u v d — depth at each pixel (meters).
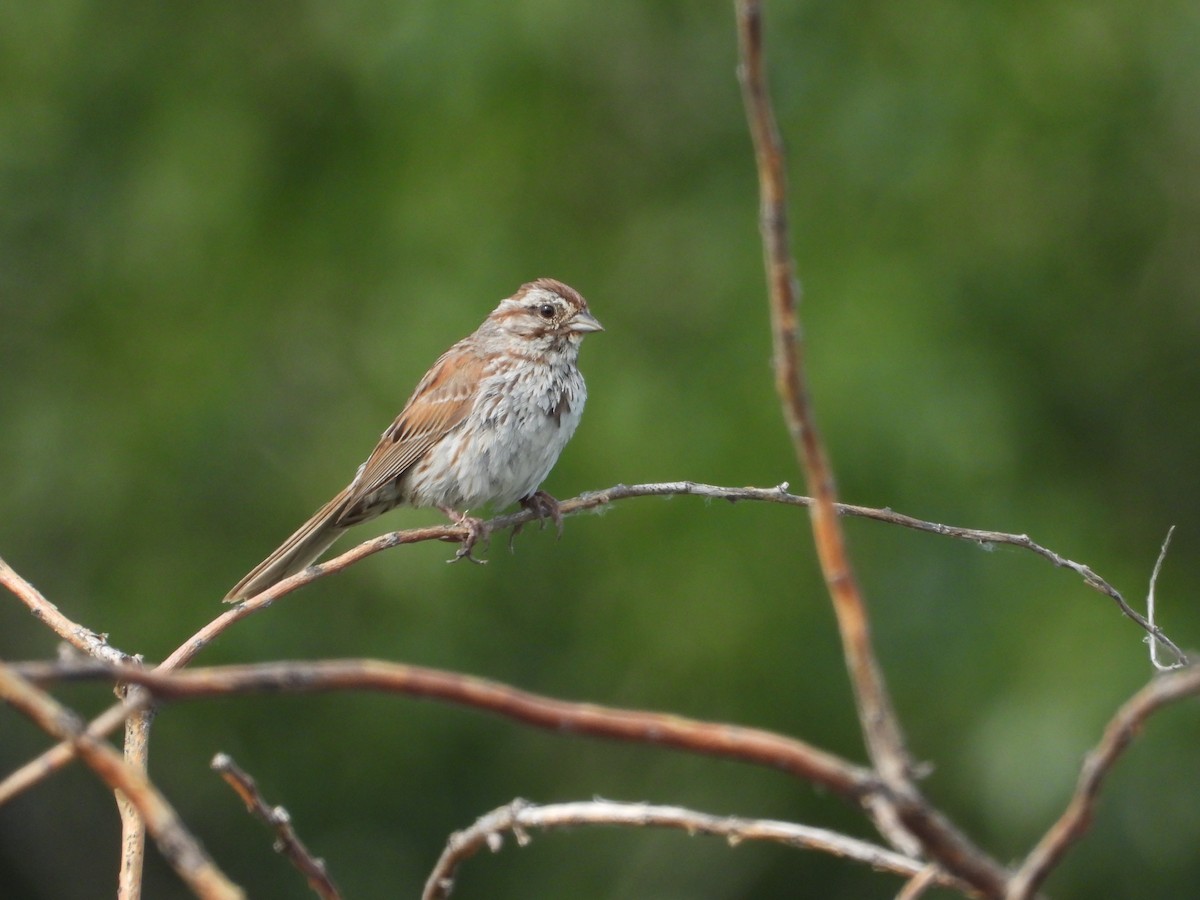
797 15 14.01
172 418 13.99
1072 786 11.52
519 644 13.62
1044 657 12.11
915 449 12.21
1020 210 13.79
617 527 13.05
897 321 12.53
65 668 2.78
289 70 14.83
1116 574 12.53
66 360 14.73
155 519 14.02
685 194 14.54
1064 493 13.02
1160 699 2.85
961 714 12.23
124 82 14.79
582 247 14.21
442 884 4.51
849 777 2.94
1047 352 13.59
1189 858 12.09
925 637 12.38
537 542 13.42
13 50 14.73
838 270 13.15
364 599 13.69
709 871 13.66
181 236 14.20
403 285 13.74
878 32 13.91
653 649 12.97
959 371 12.51
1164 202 14.45
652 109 14.96
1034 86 13.66
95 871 14.36
